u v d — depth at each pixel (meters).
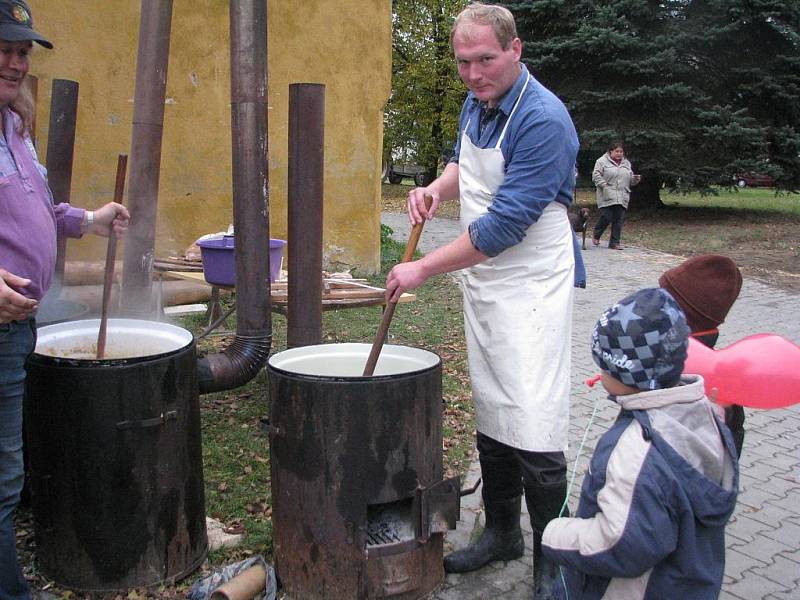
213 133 7.36
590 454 4.14
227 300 7.08
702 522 1.70
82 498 2.57
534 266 2.63
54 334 2.90
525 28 15.64
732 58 15.14
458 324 6.85
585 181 17.02
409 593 2.61
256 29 3.36
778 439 4.50
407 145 23.20
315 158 3.39
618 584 1.80
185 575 2.78
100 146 6.83
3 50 2.20
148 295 4.18
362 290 4.77
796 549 3.24
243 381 3.48
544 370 2.62
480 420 2.79
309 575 2.56
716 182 15.12
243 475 3.67
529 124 2.47
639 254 11.95
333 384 2.42
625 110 14.98
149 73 4.15
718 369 2.08
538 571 2.72
